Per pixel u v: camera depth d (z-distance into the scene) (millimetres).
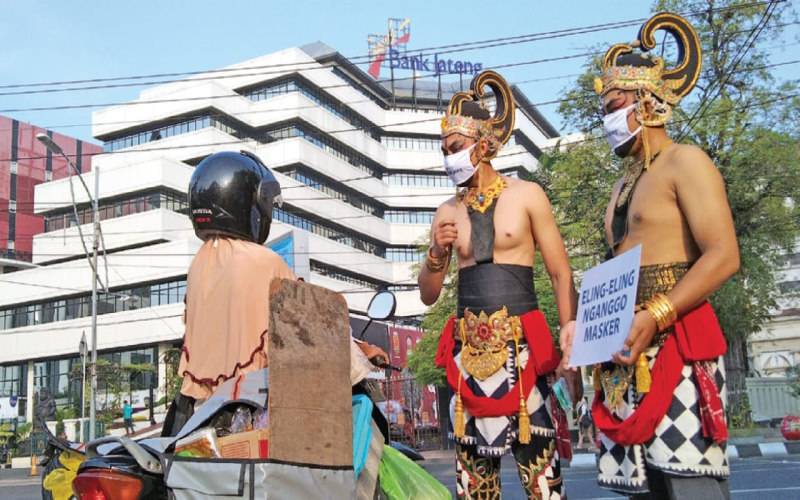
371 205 66000
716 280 2422
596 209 22500
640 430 2469
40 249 51875
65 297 49719
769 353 37406
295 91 56781
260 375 2758
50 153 63500
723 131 19969
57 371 49812
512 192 3375
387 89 73188
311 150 56438
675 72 2803
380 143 67750
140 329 45938
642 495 2602
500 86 3564
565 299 3293
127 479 2492
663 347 2502
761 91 20453
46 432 3775
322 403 2701
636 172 2793
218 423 2754
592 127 23281
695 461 2404
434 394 30469
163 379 44656
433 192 68438
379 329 22422
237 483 2348
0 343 50906
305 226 56938
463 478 3332
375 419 3557
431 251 3578
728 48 20734
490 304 3250
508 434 3150
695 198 2520
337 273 59312
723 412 2422
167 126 56219
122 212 50156
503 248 3305
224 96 55219
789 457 13172
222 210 3129
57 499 3600
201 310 3104
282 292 2625
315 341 2729
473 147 3344
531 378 3160
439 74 69062
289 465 2461
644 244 2684
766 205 20547
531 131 69688
